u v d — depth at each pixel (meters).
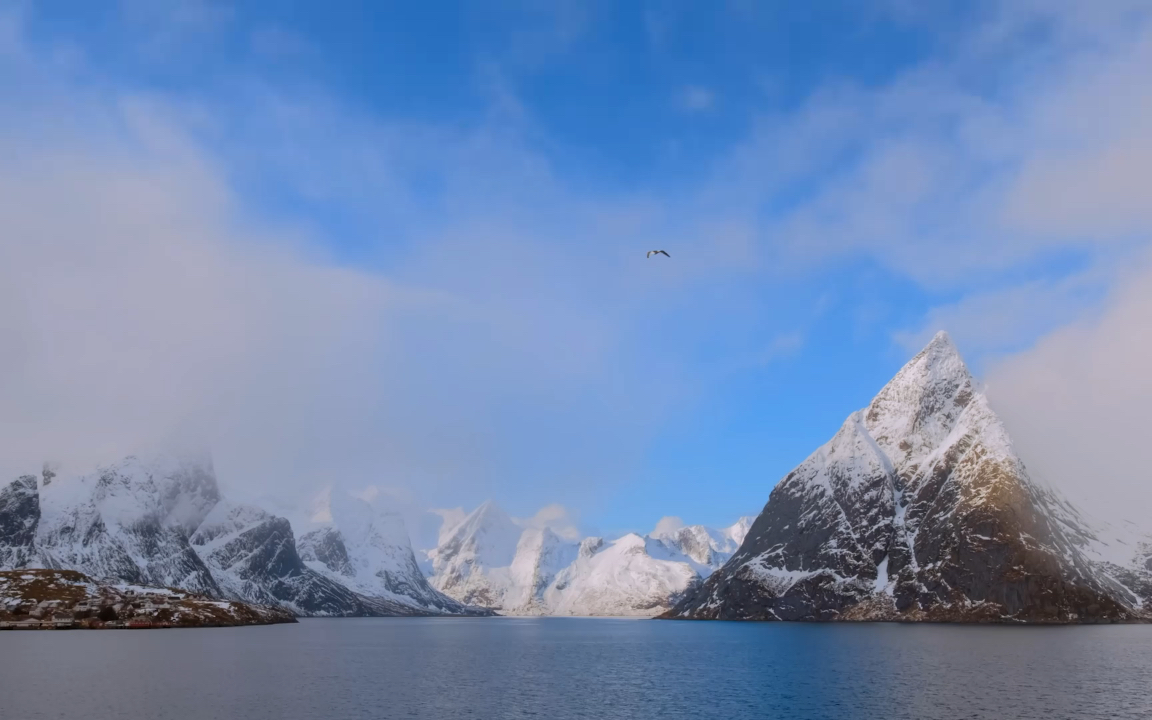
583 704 116.81
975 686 125.19
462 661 190.38
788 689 128.62
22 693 122.12
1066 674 137.38
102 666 159.00
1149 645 193.62
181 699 118.00
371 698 121.69
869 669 151.38
